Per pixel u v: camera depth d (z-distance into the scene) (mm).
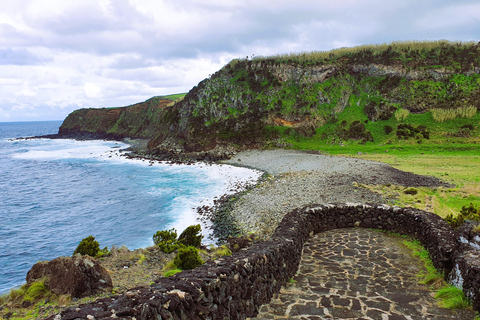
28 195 42125
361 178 35750
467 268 6809
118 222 29391
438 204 24109
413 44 89812
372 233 12734
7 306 8117
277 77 86938
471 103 70438
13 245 24953
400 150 59812
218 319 5332
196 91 90562
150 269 11789
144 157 72438
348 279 8547
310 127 75875
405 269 9125
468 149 56250
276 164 54562
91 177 53188
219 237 23828
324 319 6328
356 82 85938
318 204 14000
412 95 77250
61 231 27875
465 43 87438
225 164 60781
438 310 6566
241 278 6199
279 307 6965
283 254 8445
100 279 9016
